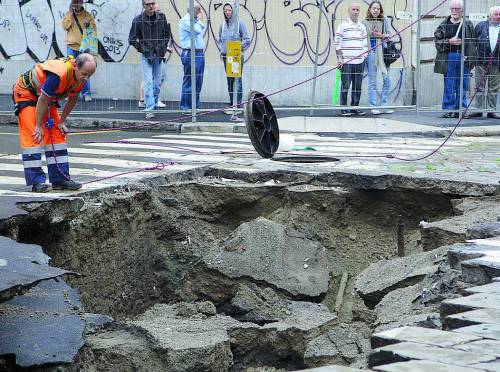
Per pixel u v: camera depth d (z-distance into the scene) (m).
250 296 10.23
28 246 7.49
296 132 18.09
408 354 5.31
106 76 23.72
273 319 9.97
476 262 7.54
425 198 11.41
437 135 17.62
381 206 11.63
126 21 23.62
